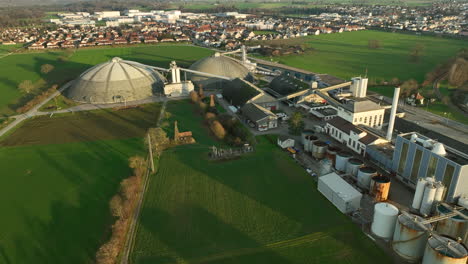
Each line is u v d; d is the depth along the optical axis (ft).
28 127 419.95
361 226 229.66
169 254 205.67
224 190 274.98
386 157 302.04
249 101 458.09
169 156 335.47
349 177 291.58
